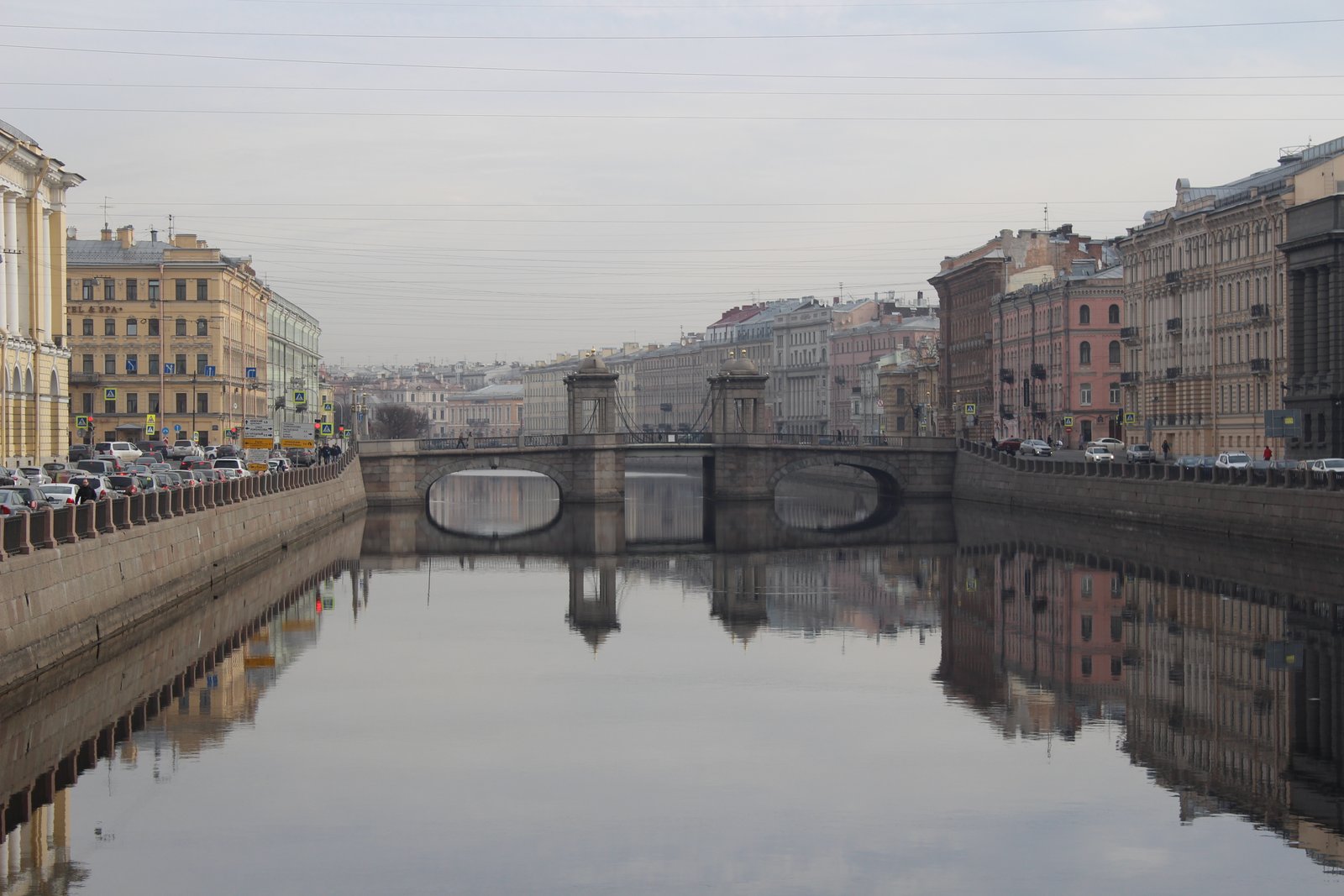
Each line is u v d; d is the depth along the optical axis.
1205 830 34.56
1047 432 159.75
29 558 44.06
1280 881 31.31
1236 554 81.25
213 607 65.69
